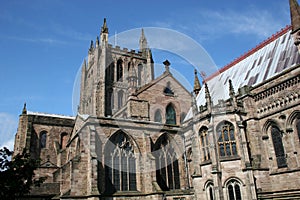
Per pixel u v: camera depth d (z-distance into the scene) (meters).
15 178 35.03
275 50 55.03
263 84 49.56
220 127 48.50
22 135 79.12
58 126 85.69
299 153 42.56
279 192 43.47
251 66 59.44
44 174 69.00
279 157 45.66
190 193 52.50
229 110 48.34
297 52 48.03
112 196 47.97
